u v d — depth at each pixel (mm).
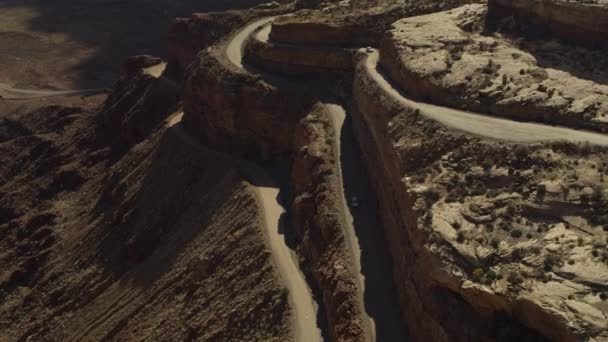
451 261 32531
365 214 49250
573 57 49562
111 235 73438
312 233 50406
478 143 40219
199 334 48469
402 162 43469
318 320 43125
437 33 57188
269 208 58375
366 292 41750
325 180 53531
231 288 50719
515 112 44375
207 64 79625
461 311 32344
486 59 50438
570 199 33188
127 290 62688
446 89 48750
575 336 26641
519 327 29984
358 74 62375
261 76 73375
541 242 31375
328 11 81312
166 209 70688
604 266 28859
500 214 34062
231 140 73562
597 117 41000
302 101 67500
